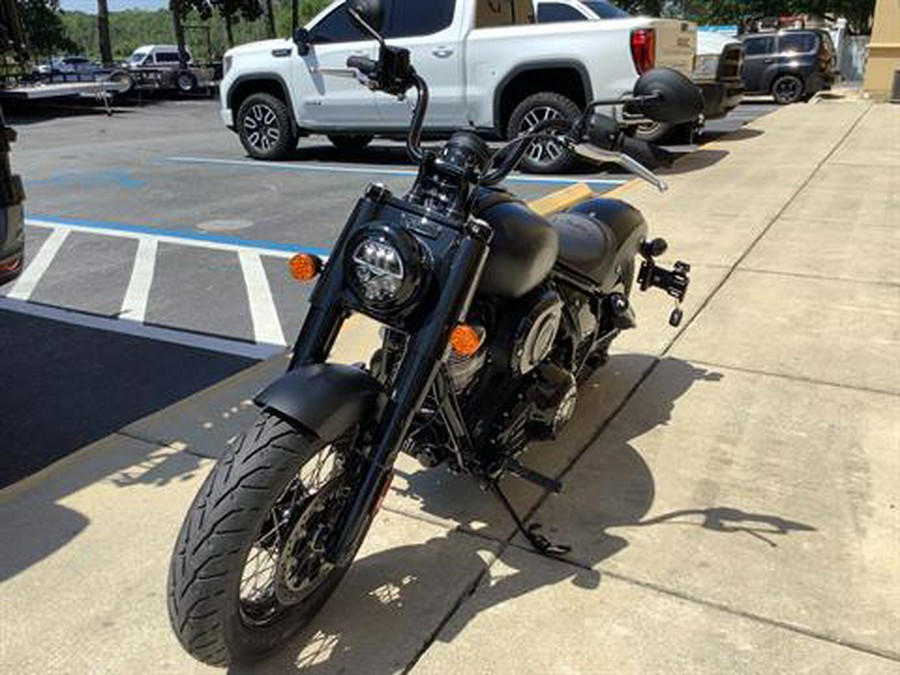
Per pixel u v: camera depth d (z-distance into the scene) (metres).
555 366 3.07
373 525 3.01
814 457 3.41
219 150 12.83
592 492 3.20
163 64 32.16
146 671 2.36
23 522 3.02
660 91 2.68
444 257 2.39
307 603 2.48
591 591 2.67
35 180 10.14
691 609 2.58
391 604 2.62
